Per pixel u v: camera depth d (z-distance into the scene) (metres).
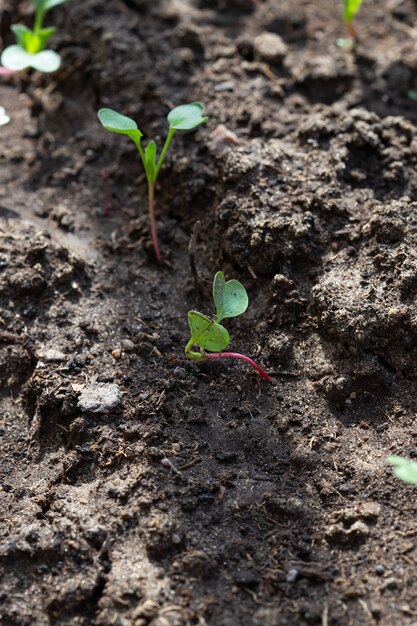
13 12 0.55
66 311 0.46
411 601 0.39
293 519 0.41
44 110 0.53
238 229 0.46
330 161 0.47
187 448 0.42
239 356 0.43
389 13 0.56
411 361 0.43
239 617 0.39
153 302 0.46
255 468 0.42
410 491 0.41
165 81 0.51
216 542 0.40
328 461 0.42
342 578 0.39
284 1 0.56
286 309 0.45
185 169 0.48
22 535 0.40
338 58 0.53
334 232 0.45
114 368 0.44
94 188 0.50
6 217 0.49
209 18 0.55
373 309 0.43
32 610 0.39
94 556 0.40
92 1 0.53
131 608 0.39
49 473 0.43
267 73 0.51
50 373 0.44
